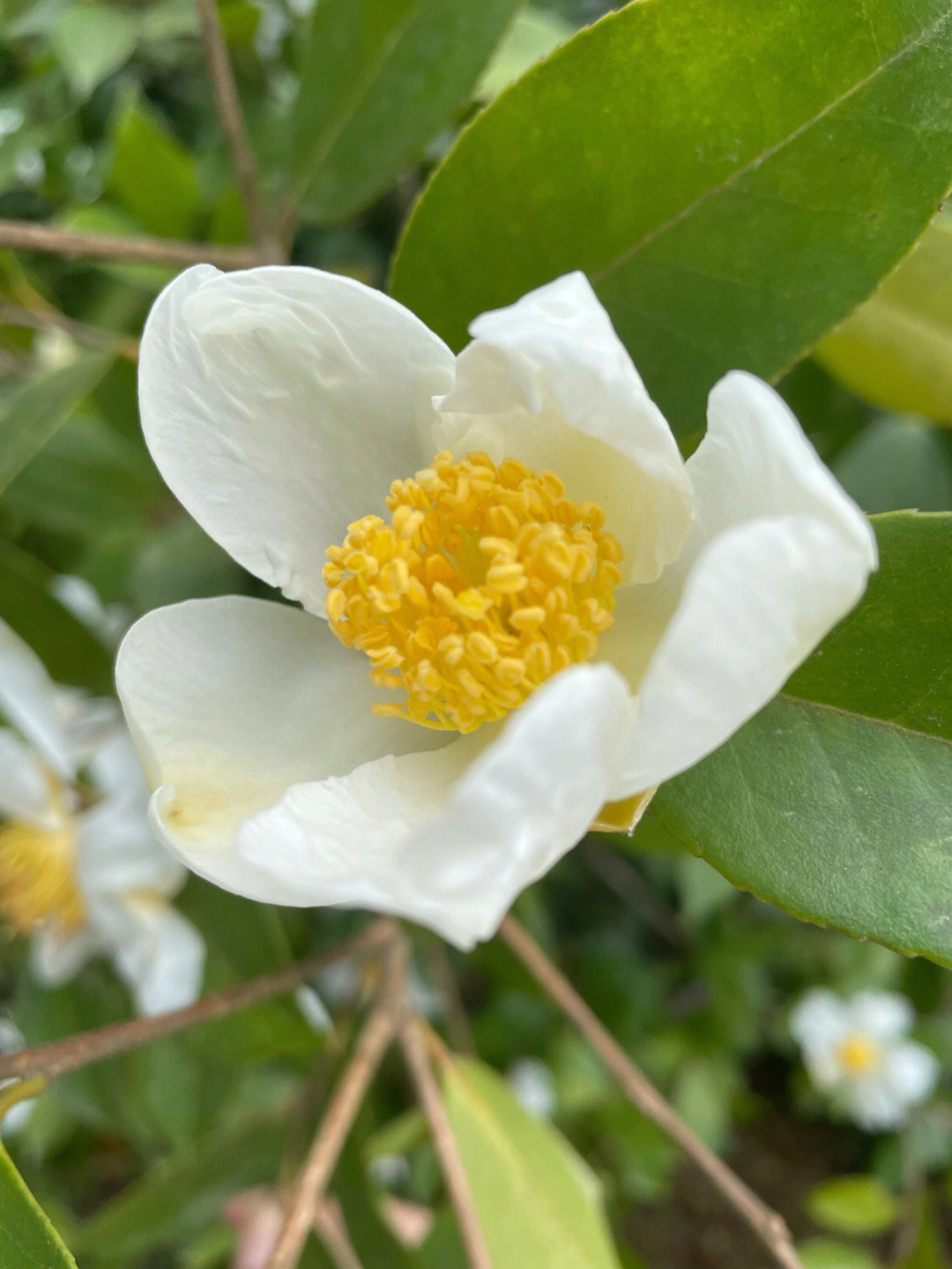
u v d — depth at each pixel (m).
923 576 0.08
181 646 0.08
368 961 0.13
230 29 0.17
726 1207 0.35
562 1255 0.12
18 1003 0.18
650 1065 0.26
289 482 0.08
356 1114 0.13
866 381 0.12
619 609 0.08
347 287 0.07
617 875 0.27
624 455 0.07
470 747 0.08
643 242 0.08
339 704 0.08
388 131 0.11
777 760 0.08
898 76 0.07
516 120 0.08
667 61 0.08
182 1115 0.16
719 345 0.08
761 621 0.05
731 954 0.26
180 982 0.16
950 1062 0.31
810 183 0.08
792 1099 0.37
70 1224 0.19
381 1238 0.12
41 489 0.17
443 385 0.08
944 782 0.08
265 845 0.07
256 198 0.11
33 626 0.14
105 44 0.16
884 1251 0.34
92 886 0.15
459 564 0.08
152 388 0.08
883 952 0.28
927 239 0.10
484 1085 0.13
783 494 0.06
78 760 0.16
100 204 0.18
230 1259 0.21
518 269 0.09
